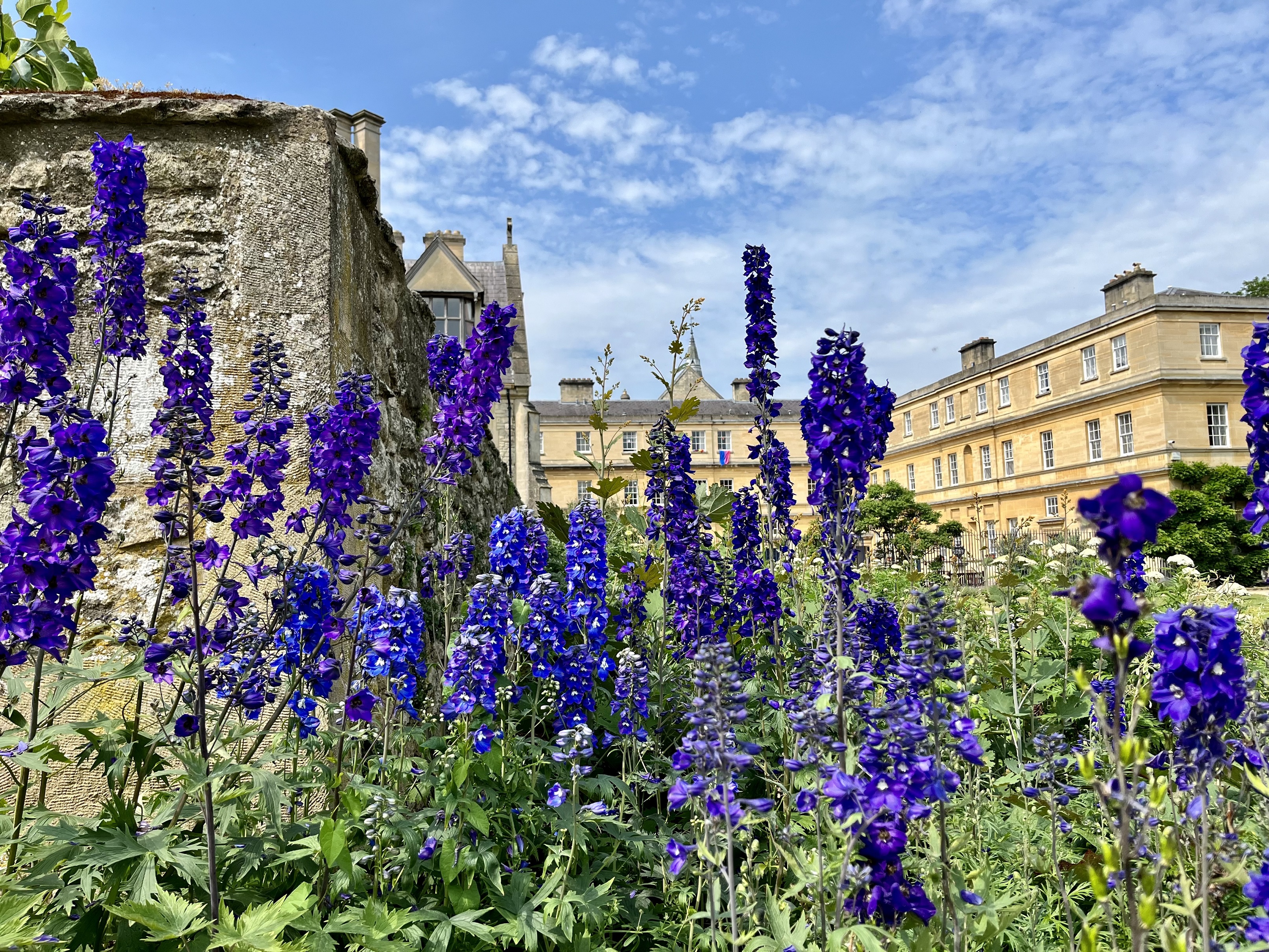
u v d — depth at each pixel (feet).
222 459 12.16
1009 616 14.33
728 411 186.60
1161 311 107.65
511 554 11.18
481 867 8.18
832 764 7.45
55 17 20.02
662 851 9.34
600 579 11.68
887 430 10.51
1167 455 104.99
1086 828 9.37
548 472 181.27
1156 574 21.50
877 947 5.49
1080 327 121.60
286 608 8.89
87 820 7.09
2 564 6.93
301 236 12.91
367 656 9.27
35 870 6.42
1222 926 7.17
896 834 6.10
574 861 8.75
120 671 7.65
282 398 10.06
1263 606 19.98
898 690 7.64
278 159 13.00
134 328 9.97
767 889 7.57
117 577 11.78
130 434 12.17
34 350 7.73
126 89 21.31
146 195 12.58
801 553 20.24
